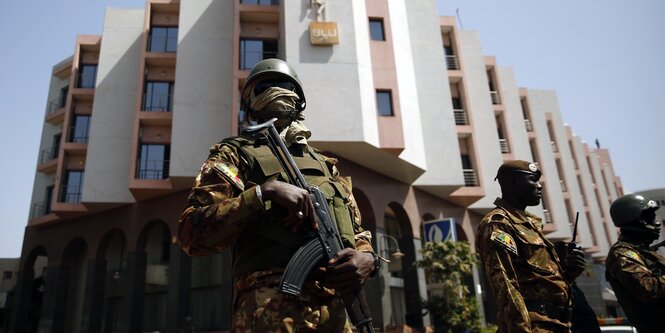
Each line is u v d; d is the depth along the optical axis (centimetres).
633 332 731
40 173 2830
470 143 2538
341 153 1906
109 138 2358
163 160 2280
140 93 2278
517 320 312
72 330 2536
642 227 432
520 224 363
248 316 185
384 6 2180
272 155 216
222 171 204
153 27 2467
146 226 2214
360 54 1953
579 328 441
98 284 2306
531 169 395
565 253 415
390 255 2020
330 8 1973
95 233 2372
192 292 2312
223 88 2147
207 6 2278
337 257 187
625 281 400
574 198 3953
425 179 2238
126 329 2053
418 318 1972
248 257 197
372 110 1911
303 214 184
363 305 186
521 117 3191
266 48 2203
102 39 2530
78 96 2622
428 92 2402
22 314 2531
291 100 241
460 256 1833
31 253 2631
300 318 185
